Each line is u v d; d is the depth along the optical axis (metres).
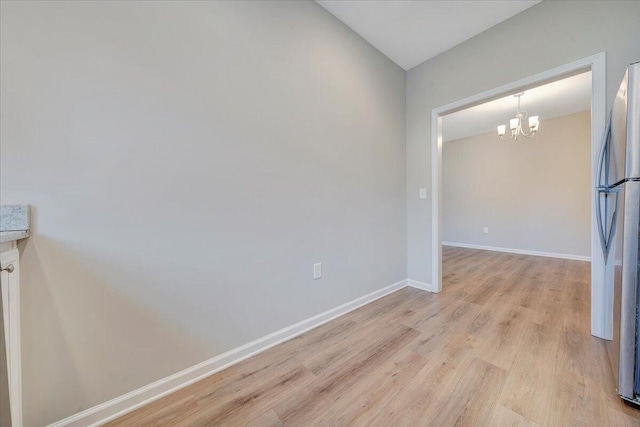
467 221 5.38
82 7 1.06
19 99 0.95
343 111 2.14
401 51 2.50
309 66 1.88
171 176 1.29
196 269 1.38
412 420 1.08
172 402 1.22
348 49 2.17
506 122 4.36
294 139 1.80
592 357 1.48
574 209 4.08
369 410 1.14
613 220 1.43
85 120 1.07
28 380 0.97
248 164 1.57
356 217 2.29
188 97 1.33
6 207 0.93
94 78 1.08
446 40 2.34
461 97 2.38
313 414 1.13
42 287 0.99
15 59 0.94
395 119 2.70
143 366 1.22
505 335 1.75
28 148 0.96
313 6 1.90
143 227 1.21
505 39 2.09
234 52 1.49
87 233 1.08
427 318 2.05
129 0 1.16
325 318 2.03
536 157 4.45
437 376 1.35
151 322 1.24
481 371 1.38
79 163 1.06
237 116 1.51
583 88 3.13
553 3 1.84
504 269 3.52
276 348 1.67
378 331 1.86
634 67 1.13
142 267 1.21
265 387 1.31
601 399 1.16
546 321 1.94
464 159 5.39
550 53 1.86
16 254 0.92
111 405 1.13
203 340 1.40
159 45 1.24
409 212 2.86
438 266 2.64
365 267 2.38
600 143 1.65
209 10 1.39
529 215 4.55
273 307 1.71
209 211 1.41
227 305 1.49
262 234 1.64
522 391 1.23
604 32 1.64
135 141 1.18
